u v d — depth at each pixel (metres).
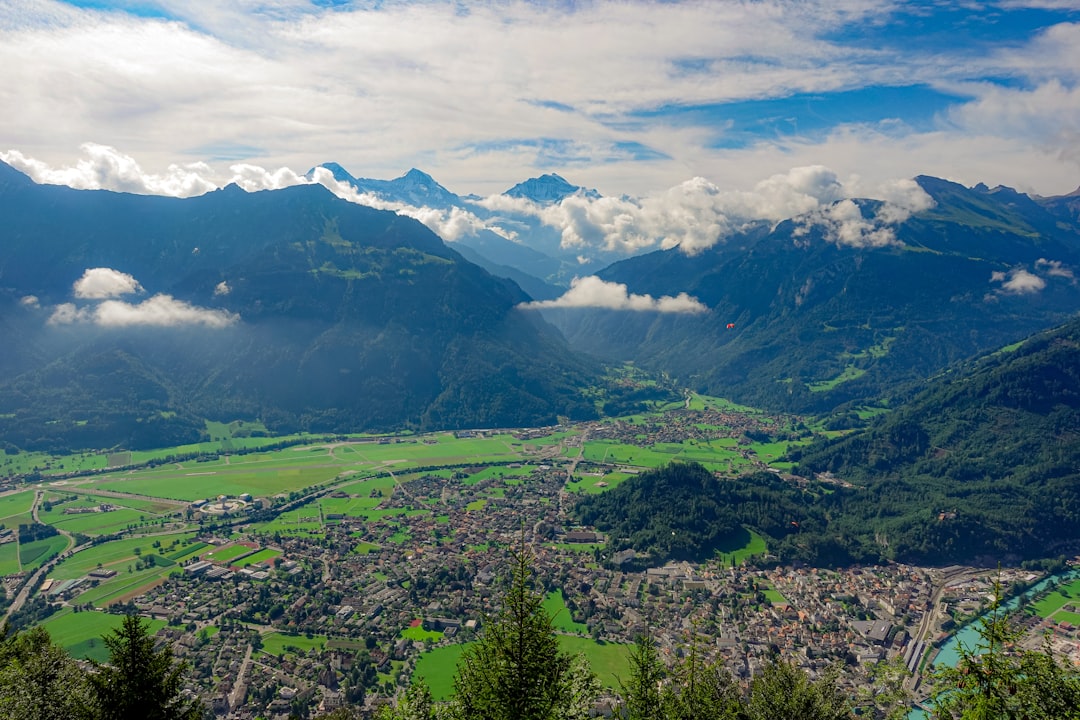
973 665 51.34
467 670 58.03
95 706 51.75
